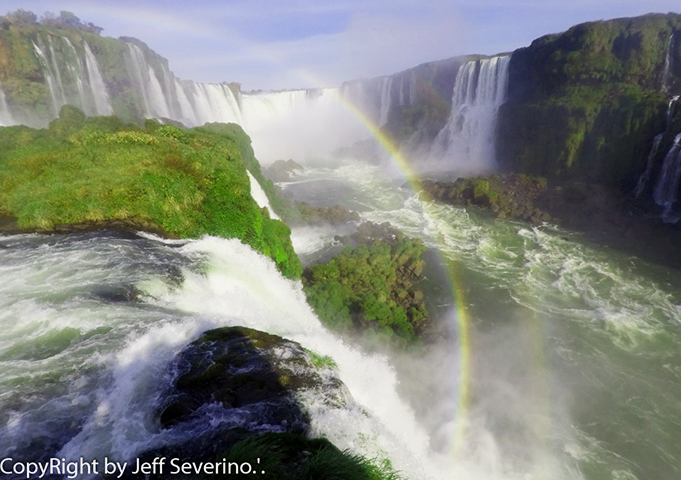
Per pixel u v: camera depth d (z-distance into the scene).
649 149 49.84
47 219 19.98
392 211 55.00
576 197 50.78
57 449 8.60
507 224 48.59
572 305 31.84
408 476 10.12
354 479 8.01
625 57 60.22
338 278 32.66
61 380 10.31
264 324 16.34
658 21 58.75
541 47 70.88
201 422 9.52
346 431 10.31
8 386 10.00
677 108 47.47
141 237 20.38
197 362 11.47
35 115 50.41
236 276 20.31
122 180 22.73
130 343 11.87
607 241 42.41
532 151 63.50
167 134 34.03
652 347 26.62
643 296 32.50
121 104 62.06
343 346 17.84
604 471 18.44
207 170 26.34
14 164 24.69
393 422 16.44
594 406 22.16
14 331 12.11
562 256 39.84
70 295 14.20
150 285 15.73
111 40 62.19
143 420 9.50
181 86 76.12
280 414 10.09
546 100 64.06
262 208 32.34
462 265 38.81
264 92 114.50
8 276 15.39
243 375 11.20
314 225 46.56
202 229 22.98
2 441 8.62
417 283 35.50
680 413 21.50
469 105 83.62
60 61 54.03
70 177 23.28
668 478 18.12
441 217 51.81
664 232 42.25
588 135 56.00
